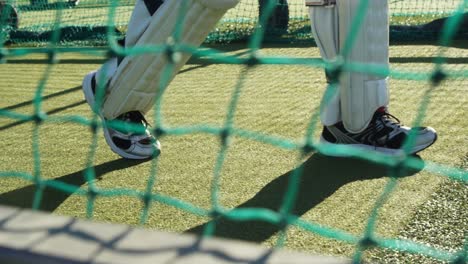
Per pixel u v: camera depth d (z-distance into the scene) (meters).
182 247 0.85
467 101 3.34
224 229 1.92
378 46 2.30
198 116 3.41
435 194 2.11
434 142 2.53
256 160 2.57
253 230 1.89
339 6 2.23
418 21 6.68
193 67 4.91
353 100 2.39
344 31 2.25
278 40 6.09
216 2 2.08
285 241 1.81
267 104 3.58
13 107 4.00
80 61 5.60
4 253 0.90
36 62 5.71
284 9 6.28
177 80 4.45
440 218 1.94
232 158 2.61
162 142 2.89
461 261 0.85
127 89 2.40
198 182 2.37
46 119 1.29
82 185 2.43
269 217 0.95
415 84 3.80
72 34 6.85
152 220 2.04
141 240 0.88
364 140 2.51
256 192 2.24
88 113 3.71
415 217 1.95
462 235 1.81
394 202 2.07
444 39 1.08
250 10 8.02
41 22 8.41
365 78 2.36
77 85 4.58
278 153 2.64
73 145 2.97
